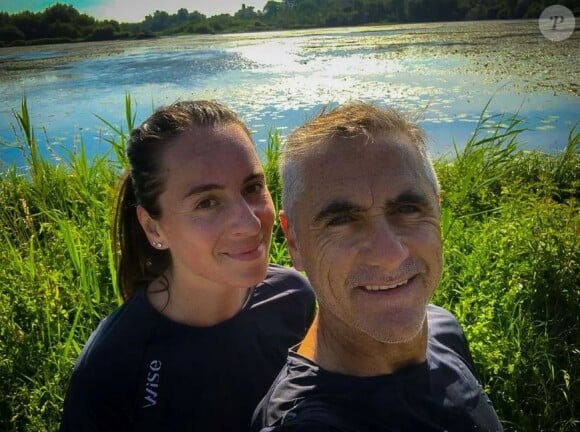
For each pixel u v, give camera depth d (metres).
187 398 0.61
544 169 1.76
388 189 0.42
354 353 0.44
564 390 0.91
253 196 0.61
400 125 0.45
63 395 0.94
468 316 1.02
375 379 0.44
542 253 1.07
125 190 0.66
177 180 0.59
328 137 0.43
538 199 1.30
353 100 0.49
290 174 0.45
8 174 1.92
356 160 0.43
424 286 0.44
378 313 0.42
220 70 5.91
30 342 1.01
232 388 0.62
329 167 0.43
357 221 0.43
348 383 0.43
